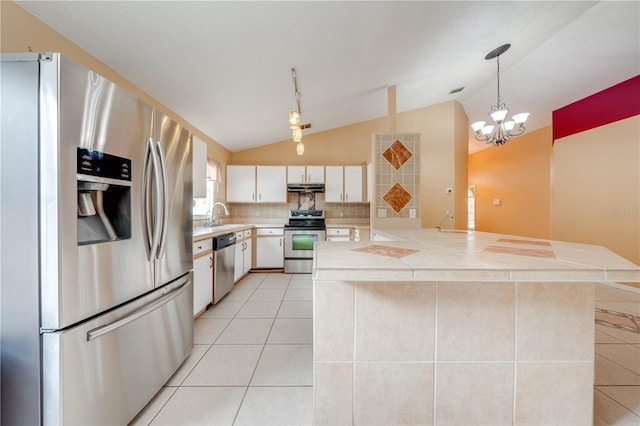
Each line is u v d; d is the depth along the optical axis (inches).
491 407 43.5
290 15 71.0
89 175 40.7
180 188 67.2
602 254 41.8
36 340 36.8
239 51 81.7
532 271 31.4
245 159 194.1
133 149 49.8
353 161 194.1
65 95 36.9
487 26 99.2
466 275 31.4
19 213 36.6
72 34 63.6
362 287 43.2
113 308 46.3
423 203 184.4
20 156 36.4
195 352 74.1
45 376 36.8
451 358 43.4
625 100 134.4
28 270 36.7
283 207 192.1
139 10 59.7
